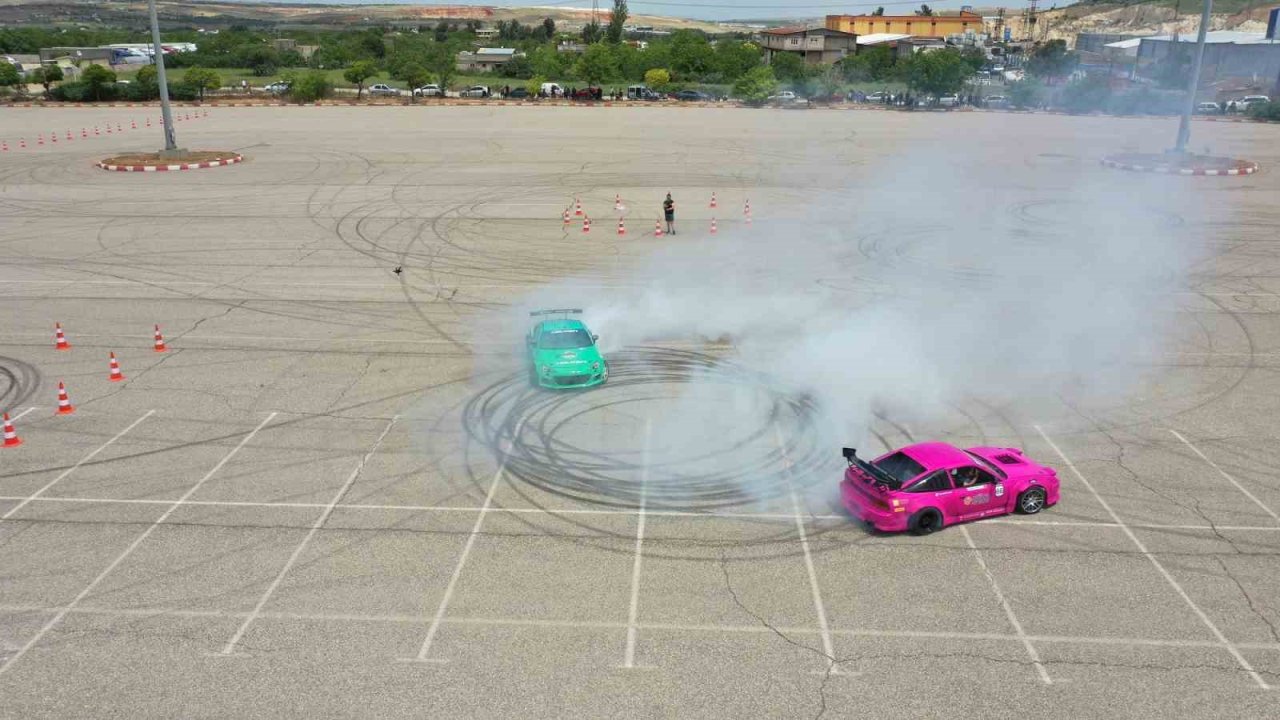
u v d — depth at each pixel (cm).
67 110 8162
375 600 1273
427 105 8894
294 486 1598
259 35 18800
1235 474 1638
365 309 2597
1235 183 4525
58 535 1449
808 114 8269
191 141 6000
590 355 2038
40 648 1180
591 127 6944
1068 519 1488
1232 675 1127
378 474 1639
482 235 3453
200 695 1092
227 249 3259
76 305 2634
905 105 9100
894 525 1404
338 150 5653
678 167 5006
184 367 2167
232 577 1332
